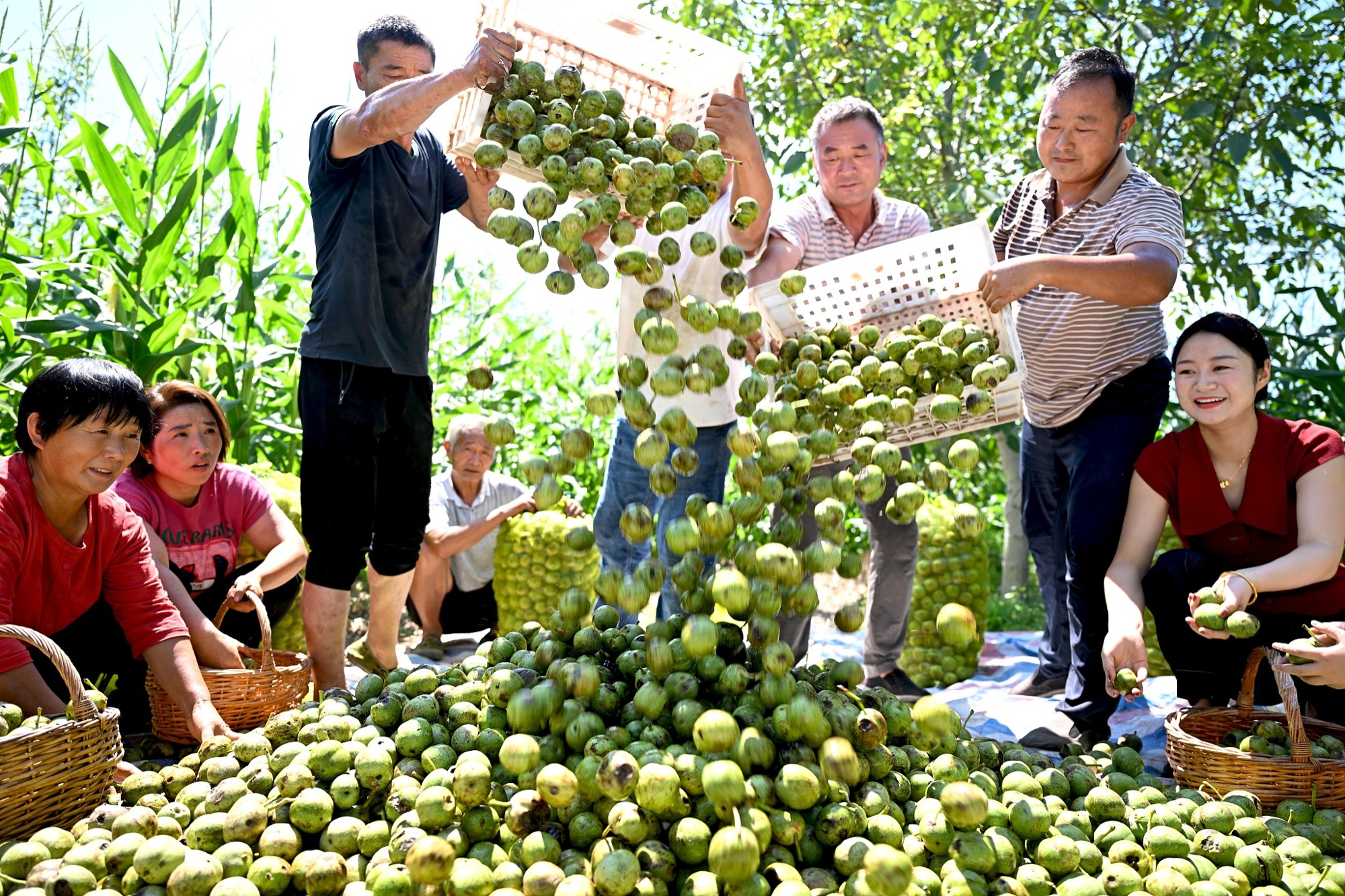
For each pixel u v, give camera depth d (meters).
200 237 5.57
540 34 3.20
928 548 4.92
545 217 2.54
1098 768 2.65
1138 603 3.12
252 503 3.78
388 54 3.38
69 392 2.60
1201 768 2.62
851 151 4.12
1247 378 3.06
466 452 5.22
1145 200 3.36
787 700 2.14
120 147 5.60
